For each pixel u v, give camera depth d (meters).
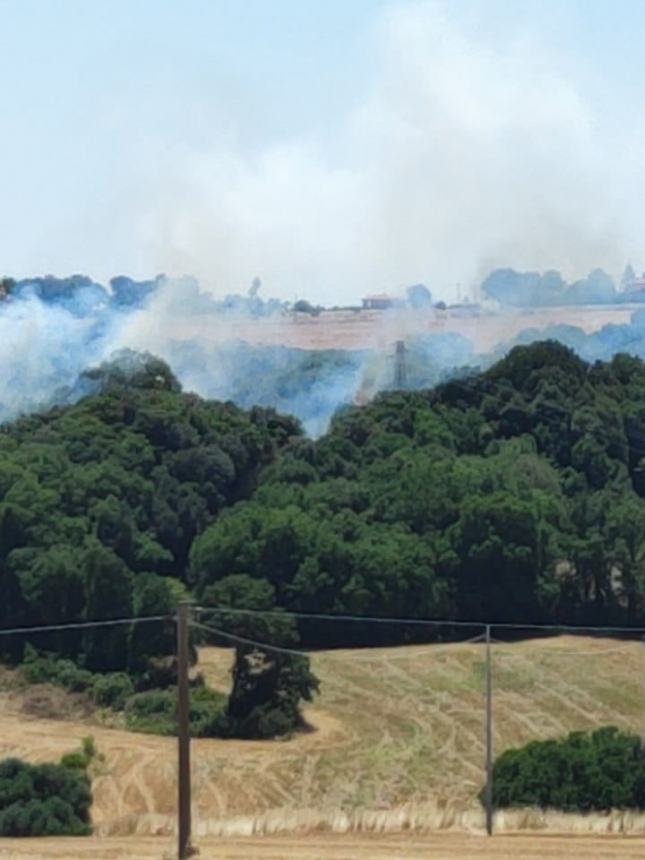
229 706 74.31
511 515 88.56
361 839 41.09
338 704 76.19
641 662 83.25
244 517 88.19
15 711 78.06
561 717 75.19
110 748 69.94
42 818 51.31
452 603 87.94
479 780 66.00
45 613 84.12
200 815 60.34
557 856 37.41
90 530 89.75
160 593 82.75
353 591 85.69
